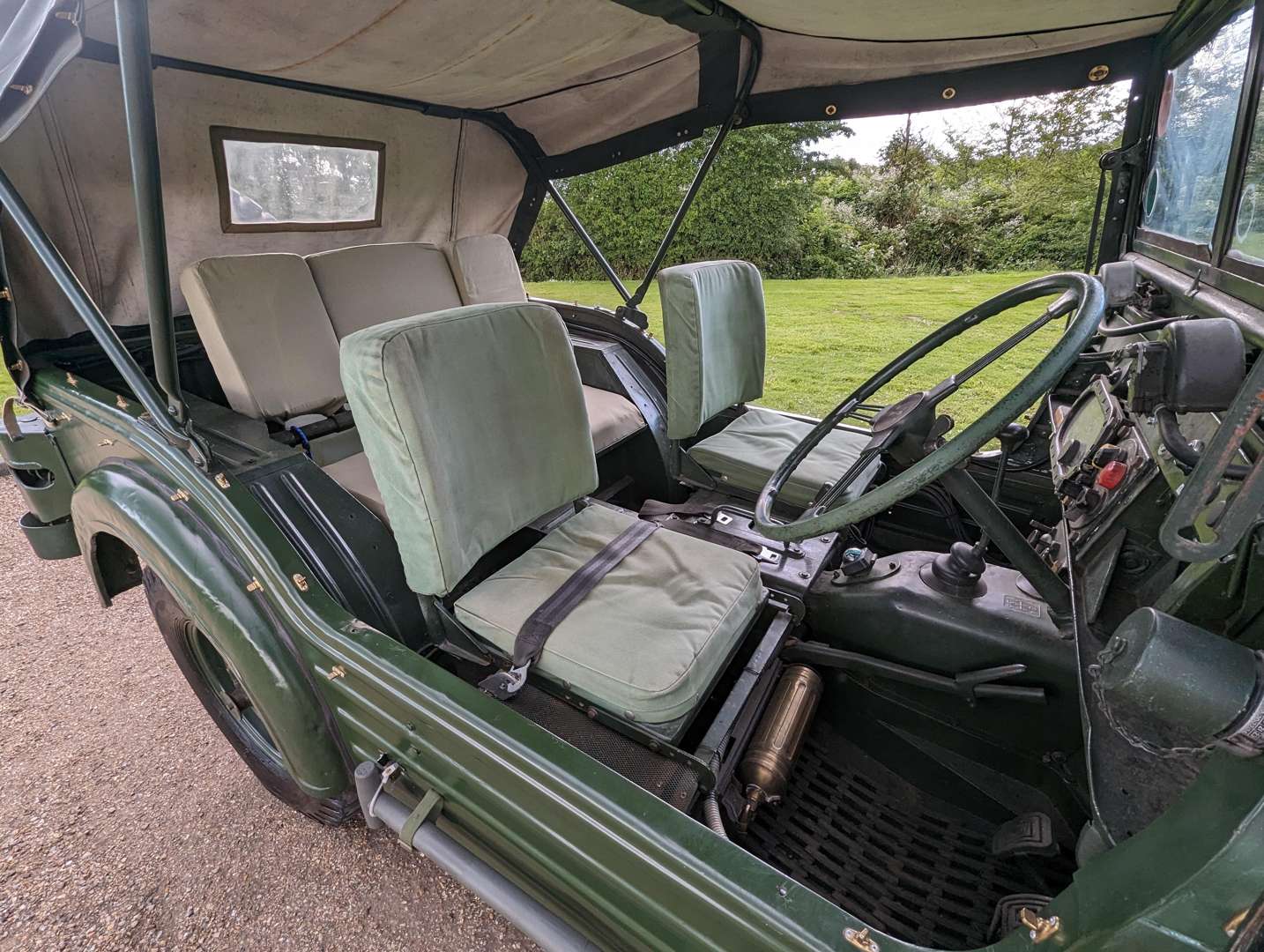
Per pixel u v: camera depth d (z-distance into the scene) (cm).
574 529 182
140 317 252
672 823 92
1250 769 65
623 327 312
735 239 820
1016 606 154
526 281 987
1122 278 182
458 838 132
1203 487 62
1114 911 67
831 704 181
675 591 155
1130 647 69
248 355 226
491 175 345
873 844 155
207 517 150
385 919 166
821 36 219
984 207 623
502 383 157
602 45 218
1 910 166
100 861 179
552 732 134
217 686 187
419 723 120
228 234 264
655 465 275
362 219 309
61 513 216
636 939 105
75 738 220
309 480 165
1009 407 100
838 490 139
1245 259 136
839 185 755
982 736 160
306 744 147
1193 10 170
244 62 220
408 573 148
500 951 160
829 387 468
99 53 205
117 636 269
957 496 134
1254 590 85
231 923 165
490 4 176
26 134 203
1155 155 211
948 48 214
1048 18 185
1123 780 88
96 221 225
